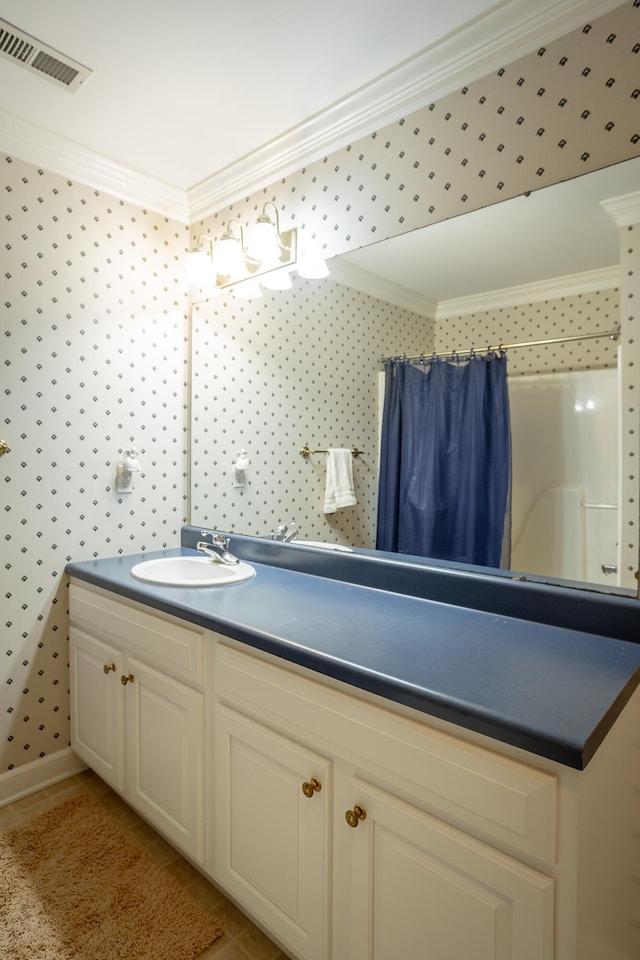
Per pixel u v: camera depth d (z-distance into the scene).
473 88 1.39
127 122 1.73
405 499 1.61
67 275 1.92
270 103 1.63
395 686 0.93
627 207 1.18
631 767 1.00
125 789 1.72
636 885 1.03
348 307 1.73
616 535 1.23
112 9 1.28
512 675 0.98
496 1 1.23
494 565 1.42
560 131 1.25
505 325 1.39
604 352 1.23
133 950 1.30
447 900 0.87
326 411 1.83
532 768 0.79
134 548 2.17
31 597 1.89
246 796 1.26
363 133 1.63
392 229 1.58
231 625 1.27
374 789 0.98
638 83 1.14
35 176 1.82
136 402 2.15
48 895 1.45
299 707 1.12
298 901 1.14
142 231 2.14
